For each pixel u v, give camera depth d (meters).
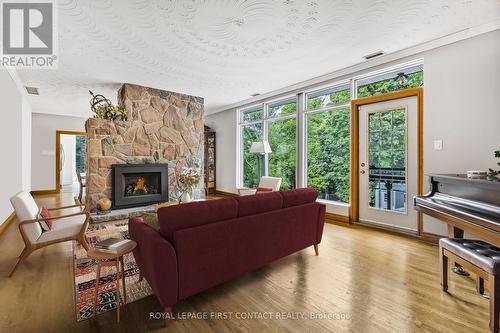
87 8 2.32
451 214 2.11
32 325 1.58
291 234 2.44
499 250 1.73
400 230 3.48
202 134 5.54
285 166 5.34
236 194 6.62
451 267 2.40
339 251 2.85
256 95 5.55
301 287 2.07
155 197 4.71
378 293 1.97
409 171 3.39
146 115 4.70
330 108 4.36
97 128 4.12
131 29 2.71
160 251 1.60
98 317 1.67
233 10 2.38
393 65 3.48
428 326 1.58
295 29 2.74
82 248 2.90
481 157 2.75
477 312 1.72
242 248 2.05
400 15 2.49
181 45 3.09
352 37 2.94
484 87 2.72
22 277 2.22
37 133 7.20
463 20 2.58
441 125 3.04
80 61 3.54
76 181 9.75
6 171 3.85
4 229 3.65
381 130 3.72
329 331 1.55
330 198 4.46
